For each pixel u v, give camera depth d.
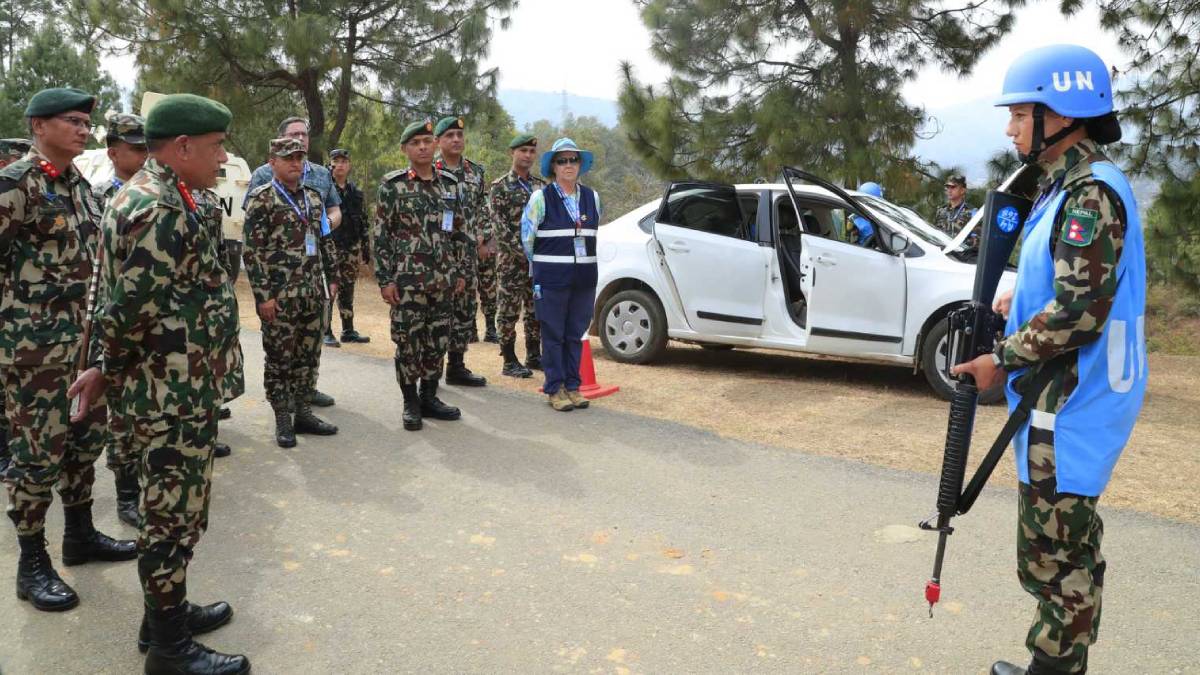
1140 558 3.76
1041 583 2.47
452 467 4.85
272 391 5.15
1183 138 11.57
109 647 2.96
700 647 2.99
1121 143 11.88
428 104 16.22
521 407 6.23
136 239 2.54
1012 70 2.42
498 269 7.30
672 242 7.59
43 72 26.50
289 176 5.05
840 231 7.32
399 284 5.45
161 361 2.65
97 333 3.17
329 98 17.72
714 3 12.12
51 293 3.29
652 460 5.04
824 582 3.51
